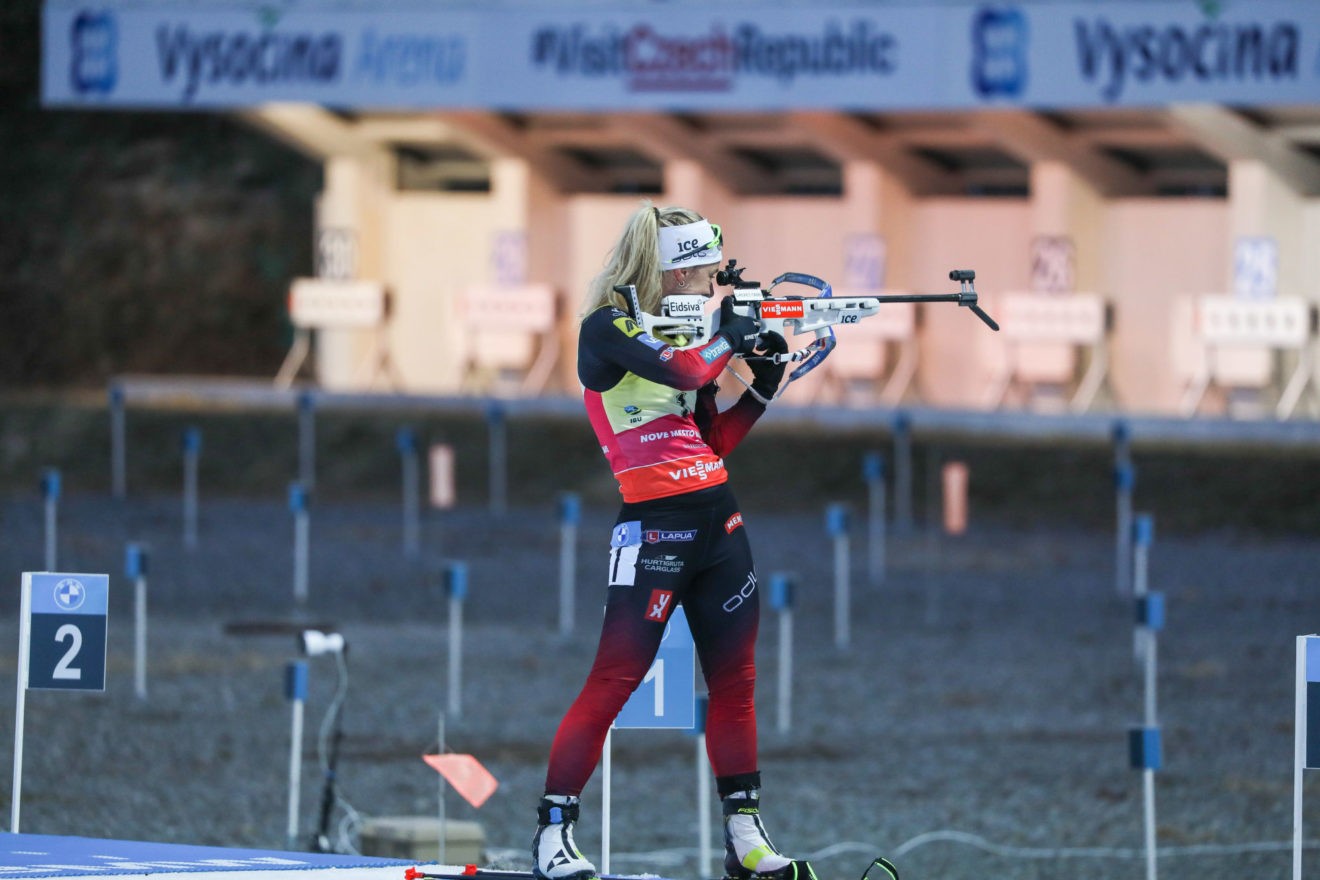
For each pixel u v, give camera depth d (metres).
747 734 21.45
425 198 119.88
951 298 21.42
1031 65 92.31
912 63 94.62
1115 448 91.75
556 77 101.50
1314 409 98.38
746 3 97.50
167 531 83.88
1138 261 103.19
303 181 143.62
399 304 121.12
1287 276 96.75
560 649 57.38
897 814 39.12
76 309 137.12
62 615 26.36
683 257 21.27
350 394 113.75
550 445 100.94
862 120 104.56
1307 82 86.81
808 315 21.39
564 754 20.97
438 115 110.94
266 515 90.00
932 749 45.03
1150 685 39.50
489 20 102.31
